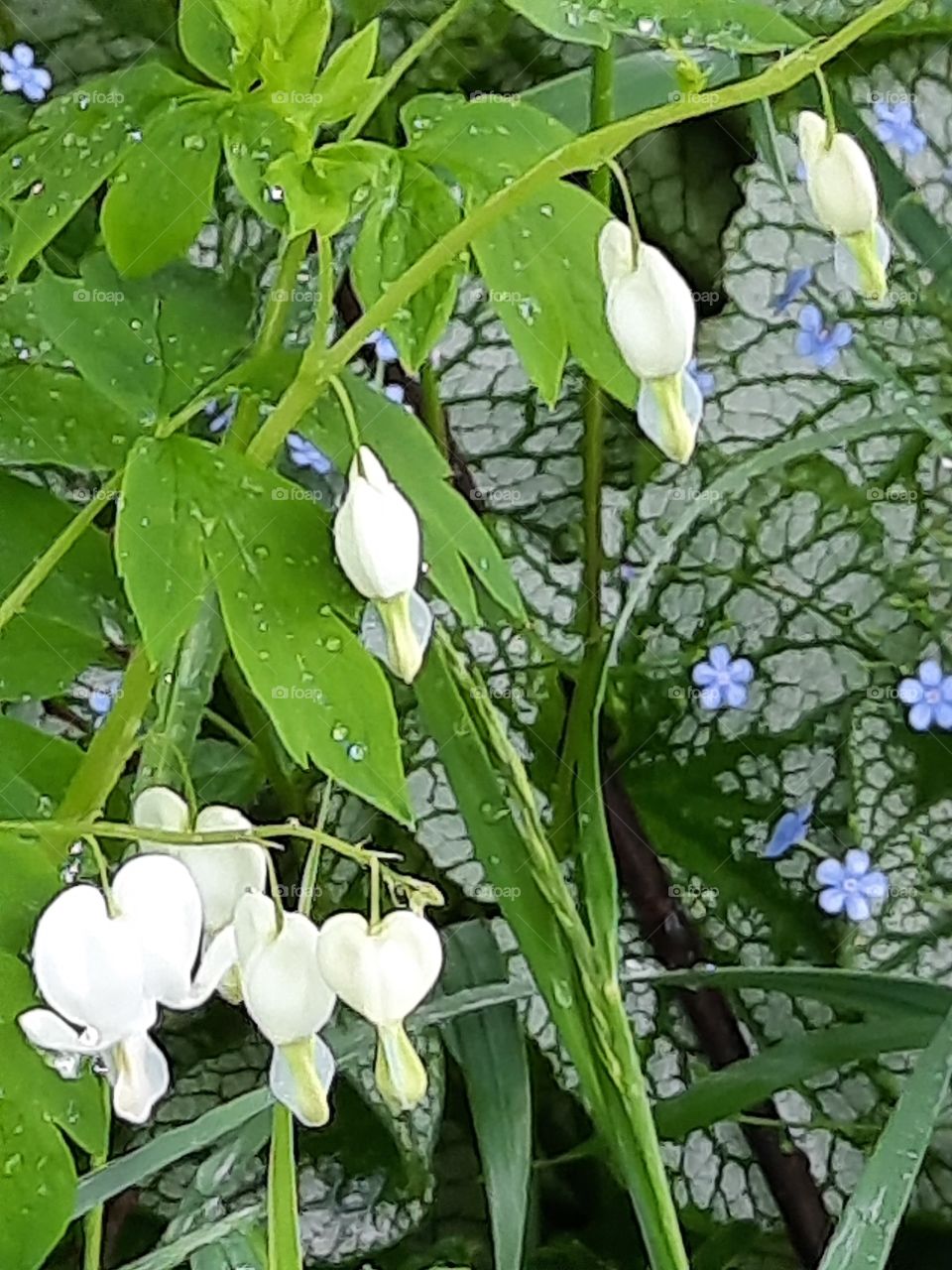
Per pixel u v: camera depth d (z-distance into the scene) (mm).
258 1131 297
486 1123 294
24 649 246
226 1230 266
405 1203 369
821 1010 392
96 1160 173
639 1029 387
